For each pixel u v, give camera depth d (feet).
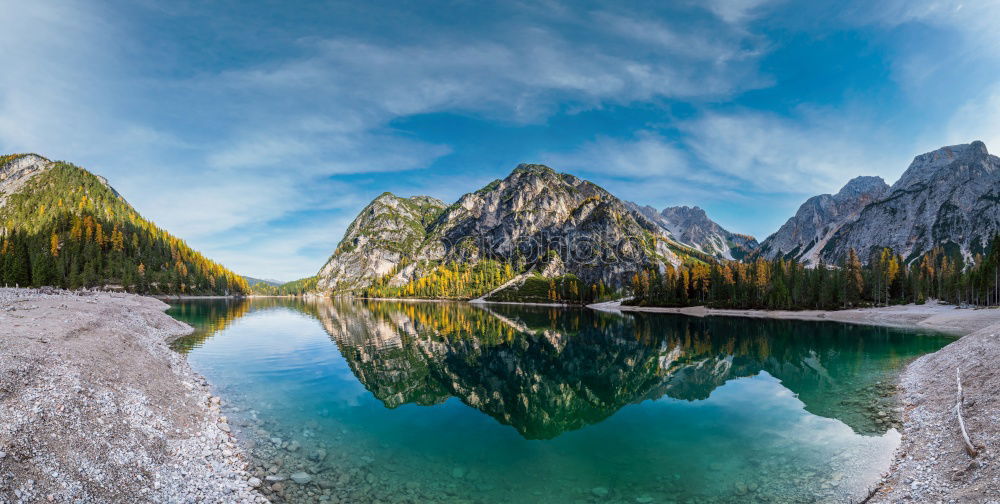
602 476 58.65
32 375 60.39
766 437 73.00
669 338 226.99
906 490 50.06
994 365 81.35
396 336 223.30
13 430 45.44
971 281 370.94
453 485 55.52
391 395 101.09
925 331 233.14
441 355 163.84
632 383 120.06
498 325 309.01
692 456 65.51
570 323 330.95
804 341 201.57
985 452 51.75
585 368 143.33
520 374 132.57
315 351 159.33
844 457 62.54
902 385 101.50
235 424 75.10
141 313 201.36
